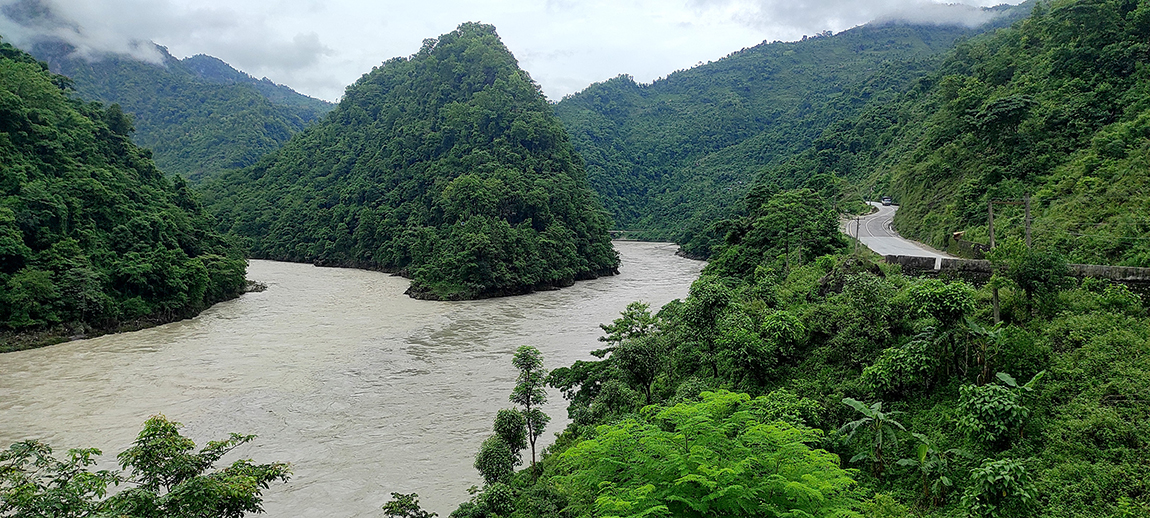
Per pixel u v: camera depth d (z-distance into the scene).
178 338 47.91
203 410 30.92
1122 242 24.55
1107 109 37.16
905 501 15.30
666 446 11.16
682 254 117.31
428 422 29.47
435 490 22.80
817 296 29.47
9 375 37.00
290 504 21.67
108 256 54.75
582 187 106.19
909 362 18.55
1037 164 37.38
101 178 60.75
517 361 24.64
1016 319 20.08
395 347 44.44
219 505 10.67
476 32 133.62
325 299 68.19
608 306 63.69
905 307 21.98
